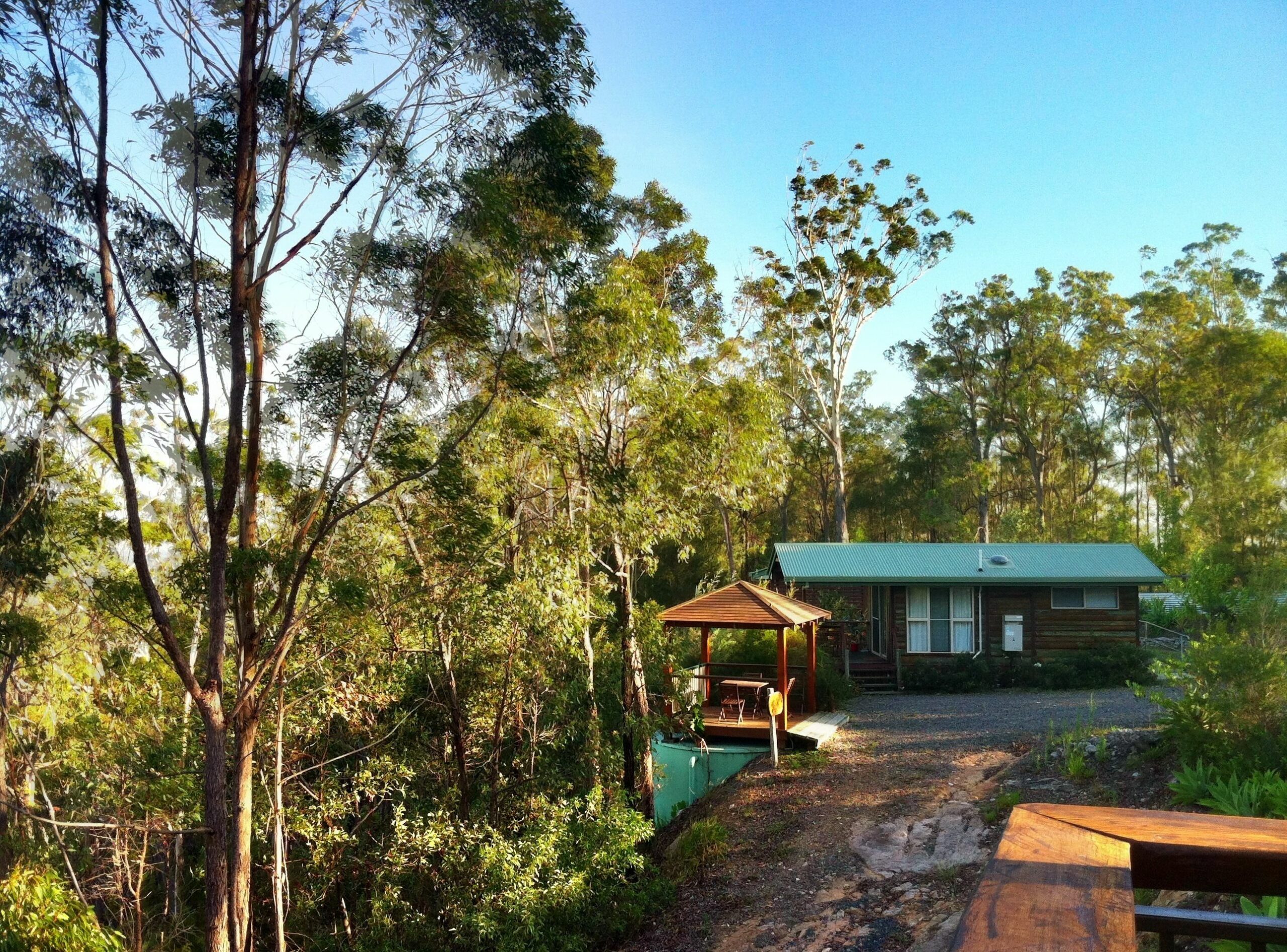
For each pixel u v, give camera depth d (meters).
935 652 25.39
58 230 10.89
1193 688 11.77
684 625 19.53
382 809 15.92
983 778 14.40
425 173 11.65
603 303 14.24
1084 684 23.67
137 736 15.25
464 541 13.16
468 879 13.31
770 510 62.59
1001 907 1.43
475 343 12.40
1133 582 24.47
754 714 20.03
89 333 10.01
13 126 10.49
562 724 15.80
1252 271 51.94
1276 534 19.72
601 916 12.90
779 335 40.44
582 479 15.28
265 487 13.05
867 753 16.94
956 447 56.16
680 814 17.08
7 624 11.89
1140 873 1.78
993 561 25.83
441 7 11.28
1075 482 61.75
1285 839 1.76
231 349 11.11
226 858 10.66
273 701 13.36
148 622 13.54
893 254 39.84
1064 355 51.88
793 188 39.56
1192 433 49.81
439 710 15.32
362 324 12.48
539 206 12.45
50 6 10.29
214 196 11.55
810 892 12.09
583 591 15.72
